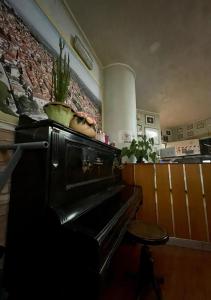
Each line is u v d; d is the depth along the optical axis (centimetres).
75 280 70
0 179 67
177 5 189
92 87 240
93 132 123
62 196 84
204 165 208
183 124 645
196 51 261
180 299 122
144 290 130
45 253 76
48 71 139
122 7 190
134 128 290
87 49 237
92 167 127
